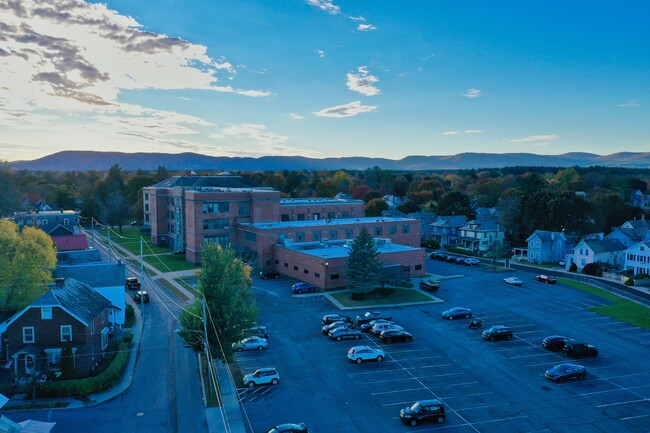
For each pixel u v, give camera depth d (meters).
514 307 65.69
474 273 90.19
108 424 34.28
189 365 44.84
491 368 44.50
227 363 42.41
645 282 81.81
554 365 45.38
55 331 41.56
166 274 83.69
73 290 46.34
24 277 43.94
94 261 74.44
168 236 117.50
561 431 33.56
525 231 123.25
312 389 39.94
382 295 71.19
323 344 50.50
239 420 34.84
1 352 42.53
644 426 34.25
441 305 66.69
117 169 194.88
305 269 79.75
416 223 106.31
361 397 38.56
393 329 51.84
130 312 59.12
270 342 51.00
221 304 41.94
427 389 40.06
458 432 33.34
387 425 34.28
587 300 69.62
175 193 106.56
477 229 118.56
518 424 34.44
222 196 97.69
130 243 119.75
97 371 42.78
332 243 92.50
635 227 112.06
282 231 90.50
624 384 41.09
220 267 43.22
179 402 37.69
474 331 55.41
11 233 46.50
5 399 29.45
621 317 60.88
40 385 37.94
